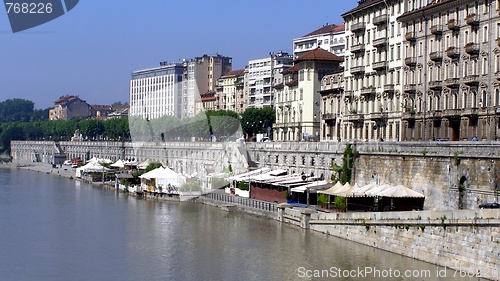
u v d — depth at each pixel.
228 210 123.19
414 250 77.44
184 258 80.25
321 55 187.12
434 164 94.81
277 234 96.62
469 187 87.75
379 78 147.62
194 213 120.06
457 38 119.88
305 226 101.31
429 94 128.12
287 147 136.88
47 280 70.69
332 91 171.00
